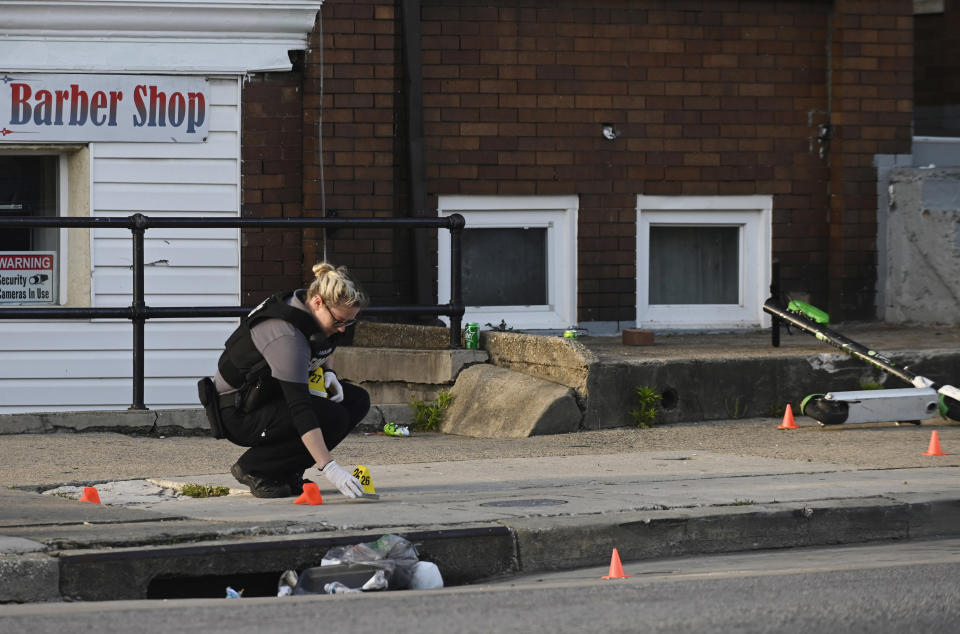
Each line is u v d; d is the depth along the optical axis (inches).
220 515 630.5
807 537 663.8
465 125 1211.2
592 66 1231.5
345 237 1178.6
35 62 1141.7
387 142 1176.8
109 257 1171.9
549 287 1242.0
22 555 538.9
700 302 1286.9
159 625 488.1
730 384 1012.5
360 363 1106.1
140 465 818.2
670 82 1246.9
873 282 1275.8
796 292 1275.8
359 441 952.9
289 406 668.7
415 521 618.2
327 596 542.9
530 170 1224.2
